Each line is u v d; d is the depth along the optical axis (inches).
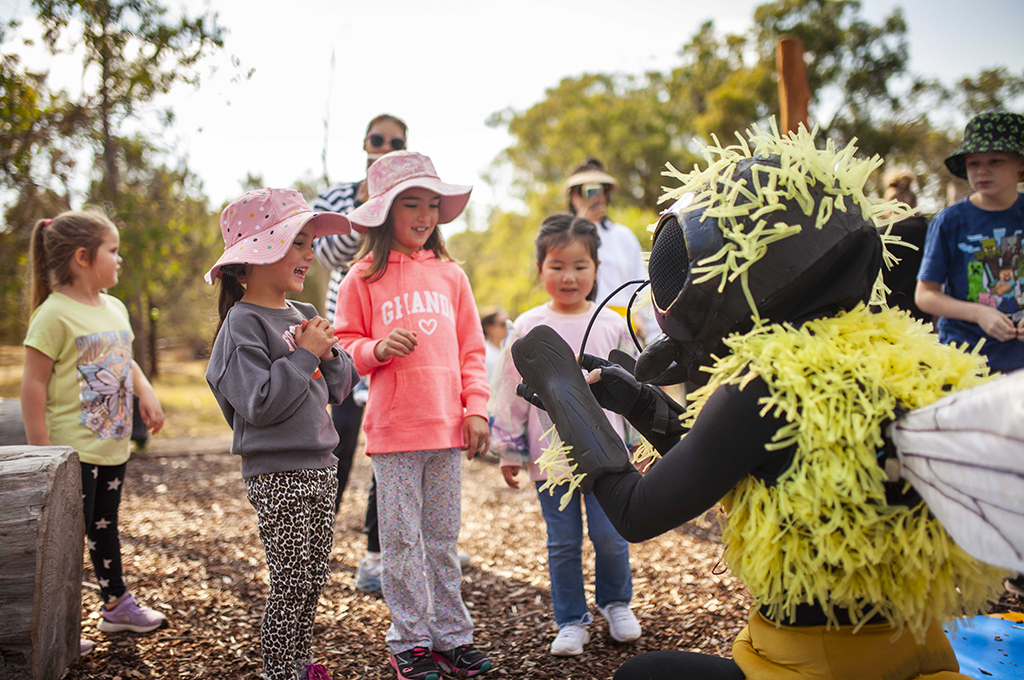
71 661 87.9
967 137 117.9
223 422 363.6
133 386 112.5
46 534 78.8
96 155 270.2
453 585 97.0
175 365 898.7
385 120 142.9
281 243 85.4
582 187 151.3
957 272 122.3
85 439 100.0
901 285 136.3
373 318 99.9
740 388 50.3
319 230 97.1
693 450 51.6
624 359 71.9
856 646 51.4
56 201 283.3
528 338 61.5
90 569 124.9
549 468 62.3
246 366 80.4
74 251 102.8
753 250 49.8
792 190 50.8
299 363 81.6
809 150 52.2
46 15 211.3
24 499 76.6
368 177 105.9
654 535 54.1
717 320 52.9
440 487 98.1
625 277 143.1
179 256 427.8
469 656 93.8
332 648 100.4
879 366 48.2
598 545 101.0
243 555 137.2
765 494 50.0
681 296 53.6
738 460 49.9
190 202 459.5
